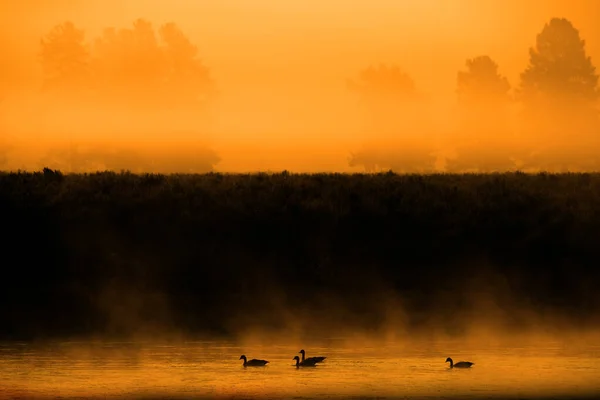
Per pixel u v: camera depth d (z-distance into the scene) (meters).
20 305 183.38
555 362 136.25
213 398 118.25
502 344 151.12
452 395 118.62
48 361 139.38
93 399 117.88
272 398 117.75
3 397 118.69
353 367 133.62
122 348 149.88
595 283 192.88
